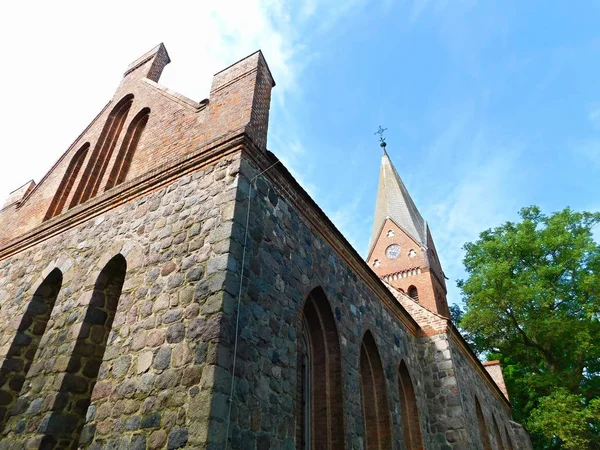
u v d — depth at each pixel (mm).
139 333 6750
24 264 10656
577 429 21219
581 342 25188
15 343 9000
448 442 14617
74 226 10039
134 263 7832
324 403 9344
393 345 14039
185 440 5199
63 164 13406
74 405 7297
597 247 27453
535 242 29203
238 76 9812
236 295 6465
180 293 6734
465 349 19438
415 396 14398
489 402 22203
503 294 27969
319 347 10055
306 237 9766
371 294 13297
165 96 11617
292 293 8328
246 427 5844
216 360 5629
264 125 9180
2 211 13938
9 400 8492
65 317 8367
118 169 11430
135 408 5969
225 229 6984
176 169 8633
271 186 8703
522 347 30156
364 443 9797
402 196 38875
